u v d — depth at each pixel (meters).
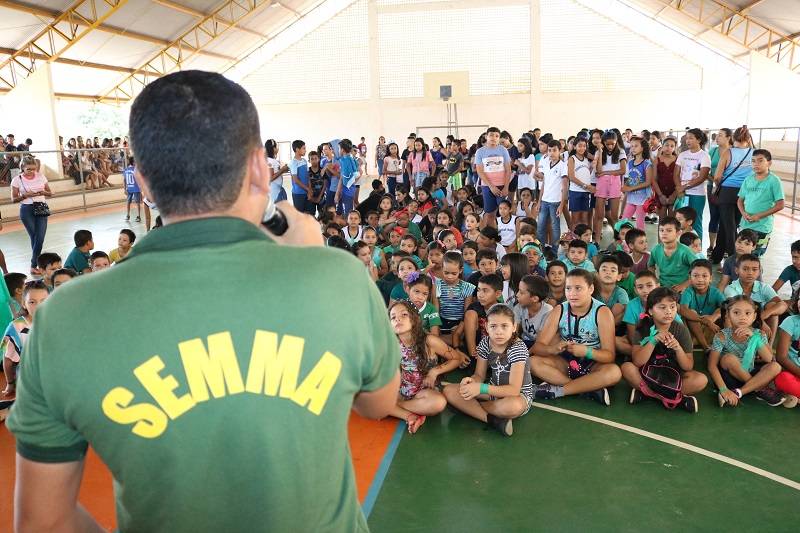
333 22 22.36
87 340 0.75
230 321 0.77
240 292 0.78
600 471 2.97
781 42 17.77
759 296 4.45
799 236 8.40
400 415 3.52
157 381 0.75
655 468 2.98
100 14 15.09
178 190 0.82
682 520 2.58
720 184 6.86
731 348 3.78
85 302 0.77
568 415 3.59
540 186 8.49
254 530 0.79
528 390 3.48
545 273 5.23
